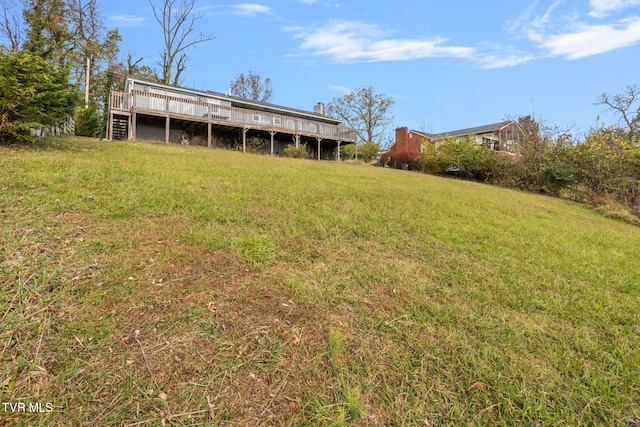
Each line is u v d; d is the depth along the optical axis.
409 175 15.12
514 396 1.83
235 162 10.08
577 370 2.08
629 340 2.46
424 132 30.17
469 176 18.61
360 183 8.88
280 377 1.83
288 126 20.16
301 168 10.98
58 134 12.06
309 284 2.83
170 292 2.42
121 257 2.78
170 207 4.19
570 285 3.44
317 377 1.85
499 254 4.22
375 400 1.75
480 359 2.10
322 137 21.75
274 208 4.88
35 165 5.35
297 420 1.59
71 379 1.64
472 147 18.38
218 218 4.08
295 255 3.40
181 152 11.20
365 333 2.28
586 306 2.96
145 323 2.09
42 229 3.04
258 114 18.94
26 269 2.41
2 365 1.67
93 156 7.46
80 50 20.12
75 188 4.40
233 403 1.63
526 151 16.23
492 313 2.68
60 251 2.73
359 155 27.50
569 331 2.52
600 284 3.56
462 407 1.75
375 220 5.04
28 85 6.79
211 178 6.51
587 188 13.34
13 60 6.55
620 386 1.96
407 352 2.12
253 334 2.12
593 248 5.18
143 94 14.96
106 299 2.24
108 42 22.52
